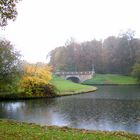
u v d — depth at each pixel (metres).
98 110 46.19
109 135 19.36
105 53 161.25
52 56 172.25
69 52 166.12
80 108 48.66
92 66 159.88
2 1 20.45
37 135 17.77
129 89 92.19
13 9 21.23
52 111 45.62
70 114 42.47
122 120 37.25
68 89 80.06
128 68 150.38
